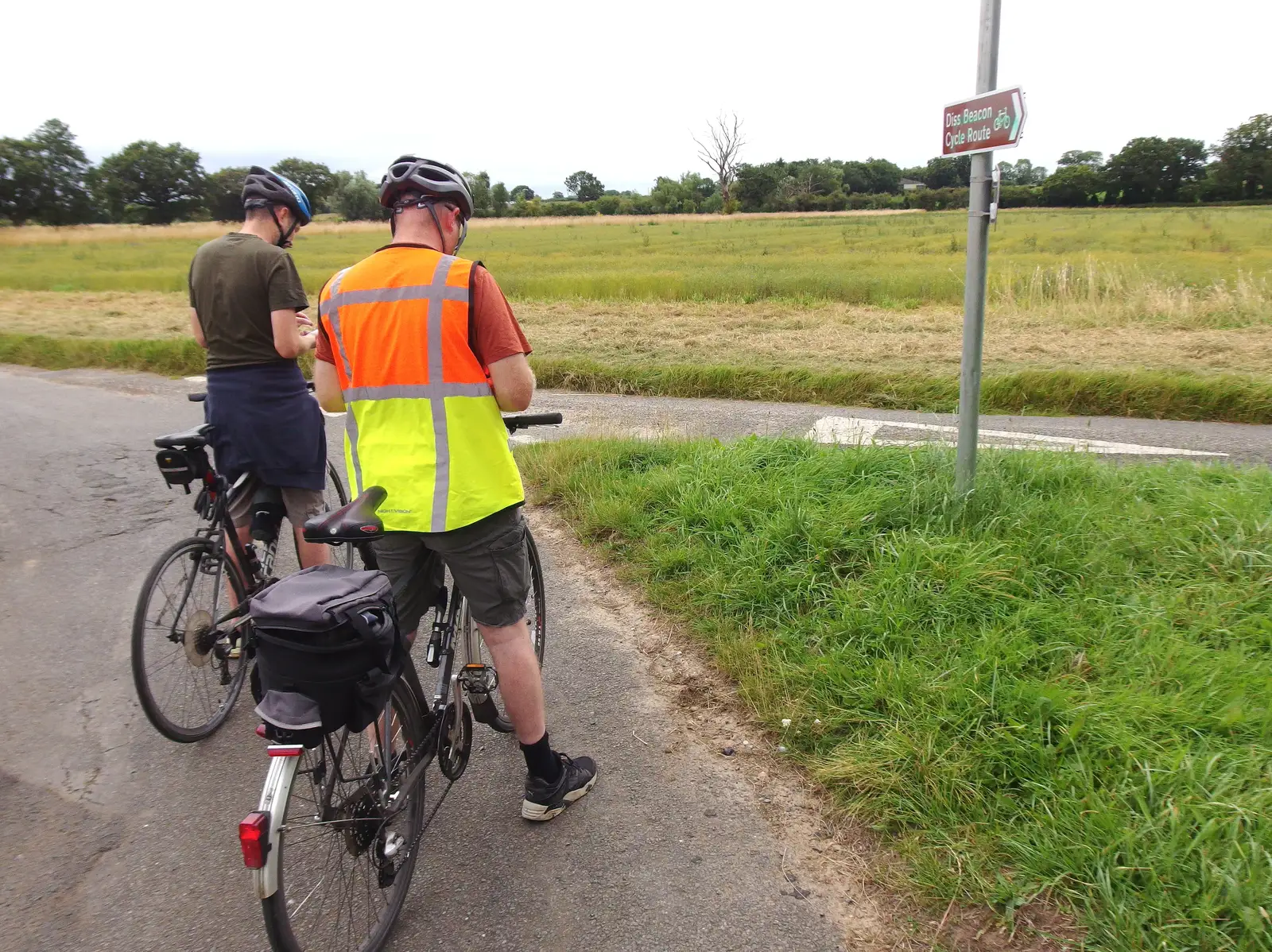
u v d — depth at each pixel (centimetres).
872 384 856
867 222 6006
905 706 291
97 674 369
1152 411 774
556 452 614
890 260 2559
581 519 517
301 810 216
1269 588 345
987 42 362
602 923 230
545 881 246
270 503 354
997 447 539
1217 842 218
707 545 440
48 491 611
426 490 226
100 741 321
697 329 1277
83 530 537
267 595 185
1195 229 3716
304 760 203
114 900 242
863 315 1357
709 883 243
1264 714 263
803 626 357
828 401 862
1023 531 396
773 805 273
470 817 276
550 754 267
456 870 252
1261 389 754
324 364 244
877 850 250
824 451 528
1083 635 321
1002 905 224
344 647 182
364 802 213
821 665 321
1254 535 383
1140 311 1243
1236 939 200
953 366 934
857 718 298
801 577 384
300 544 369
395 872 230
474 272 225
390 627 193
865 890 236
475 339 228
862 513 421
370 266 228
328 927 226
